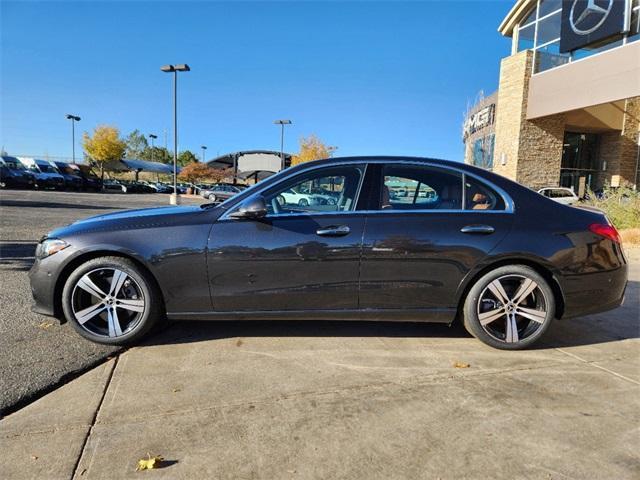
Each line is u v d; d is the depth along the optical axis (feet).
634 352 12.37
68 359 11.27
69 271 12.03
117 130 184.96
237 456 7.59
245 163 168.04
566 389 10.10
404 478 7.09
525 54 68.69
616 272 12.41
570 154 78.79
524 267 12.02
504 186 12.56
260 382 10.20
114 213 13.46
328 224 11.84
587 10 60.29
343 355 11.78
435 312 12.17
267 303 11.96
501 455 7.69
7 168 115.96
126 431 8.25
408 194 12.37
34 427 8.36
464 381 10.41
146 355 11.66
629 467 7.41
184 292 11.84
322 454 7.66
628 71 55.31
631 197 36.22
